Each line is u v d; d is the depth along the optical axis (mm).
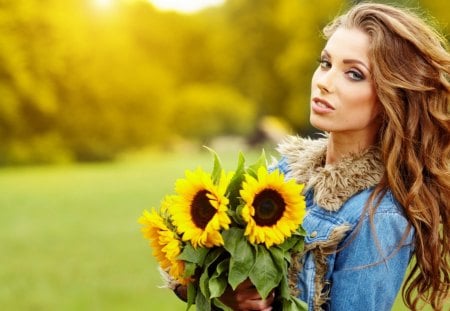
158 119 40969
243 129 46594
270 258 2107
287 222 2092
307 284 2207
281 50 41125
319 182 2271
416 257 2283
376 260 2154
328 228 2217
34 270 9977
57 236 12875
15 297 8477
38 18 33094
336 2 35688
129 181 24031
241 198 2119
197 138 46875
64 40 34000
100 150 36875
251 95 44344
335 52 2223
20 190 21312
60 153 35625
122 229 13555
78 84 35625
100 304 8039
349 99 2201
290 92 39875
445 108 2242
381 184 2215
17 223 14539
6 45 32438
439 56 2213
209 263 2133
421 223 2248
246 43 43062
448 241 2299
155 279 9289
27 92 33844
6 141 34844
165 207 2238
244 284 2156
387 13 2221
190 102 46844
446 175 2227
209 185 2113
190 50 51000
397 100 2186
